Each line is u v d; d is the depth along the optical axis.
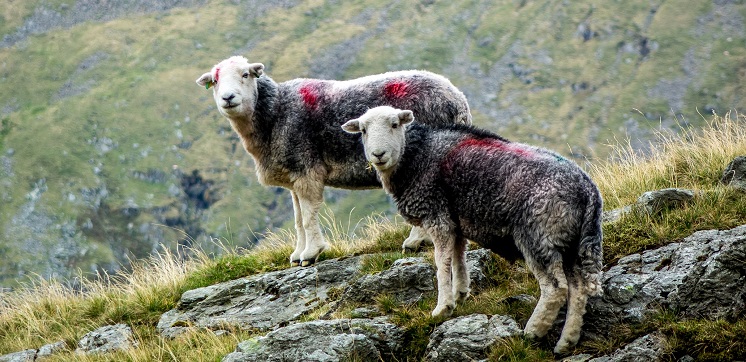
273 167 9.58
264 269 10.06
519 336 7.00
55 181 114.81
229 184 108.50
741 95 113.38
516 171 6.99
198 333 8.73
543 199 6.76
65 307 10.66
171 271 10.71
